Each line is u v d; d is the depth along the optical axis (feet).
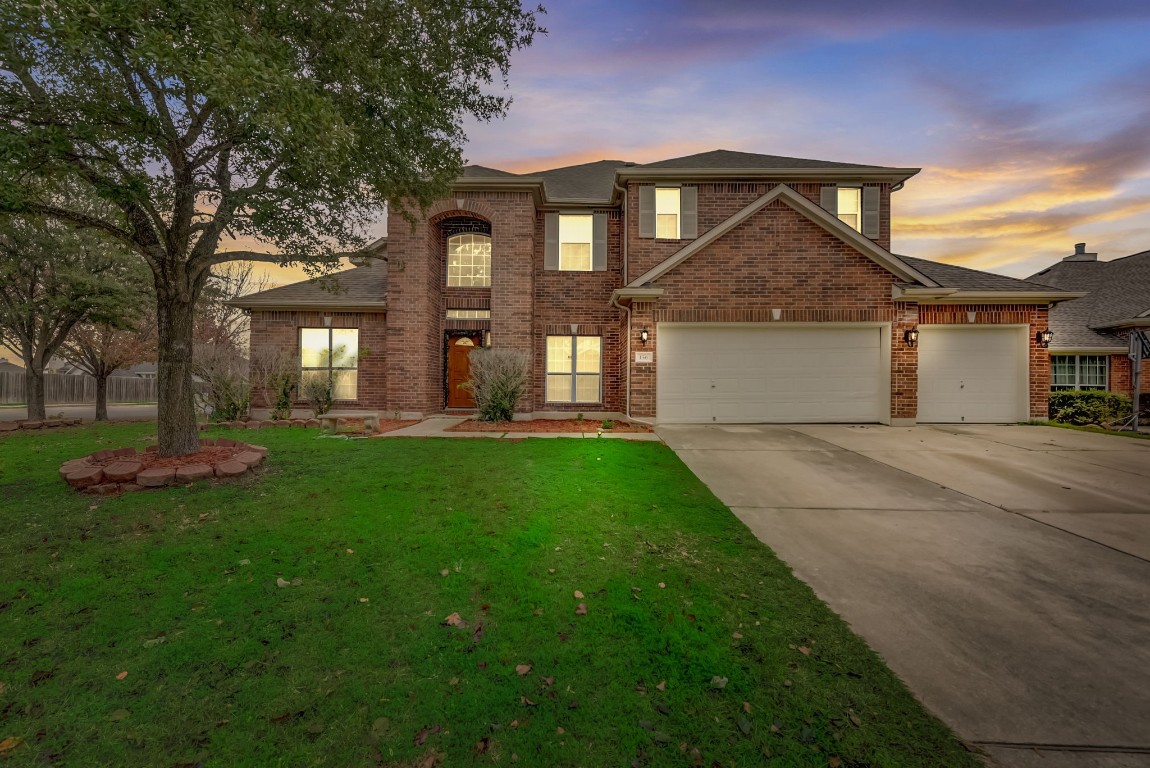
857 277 36.76
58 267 40.75
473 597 10.22
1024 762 6.10
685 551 12.87
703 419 37.19
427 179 29.30
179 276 20.98
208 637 8.64
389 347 43.27
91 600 9.91
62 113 17.46
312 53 20.99
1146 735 6.57
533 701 7.11
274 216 21.54
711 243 36.99
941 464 23.52
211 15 15.02
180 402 21.15
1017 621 9.61
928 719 6.84
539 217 46.21
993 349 37.93
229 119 18.99
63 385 85.92
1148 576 11.68
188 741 6.32
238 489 17.84
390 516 15.03
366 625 9.10
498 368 38.60
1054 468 22.72
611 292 45.73
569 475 20.26
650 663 8.03
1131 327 49.03
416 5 21.98
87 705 6.93
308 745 6.26
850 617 9.68
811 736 6.48
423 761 6.01
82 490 17.29
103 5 13.71
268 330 44.73
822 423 37.04
